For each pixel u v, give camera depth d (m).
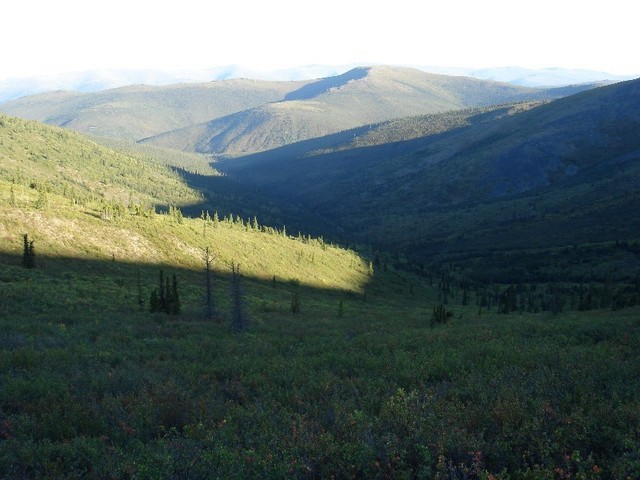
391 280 170.12
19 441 8.02
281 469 6.57
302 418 9.05
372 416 9.05
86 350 18.91
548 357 15.08
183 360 18.19
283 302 87.38
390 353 18.91
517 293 155.25
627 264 184.25
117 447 7.87
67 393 11.08
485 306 123.81
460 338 23.42
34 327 27.30
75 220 100.75
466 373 13.12
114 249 96.19
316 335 32.66
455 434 7.39
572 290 148.75
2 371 14.28
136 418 9.54
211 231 135.88
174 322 40.28
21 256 75.75
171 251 108.50
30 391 11.58
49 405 10.44
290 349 21.84
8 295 43.97
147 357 19.20
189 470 6.73
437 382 12.56
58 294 50.91
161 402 10.64
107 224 107.06
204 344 23.78
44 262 76.31
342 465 6.78
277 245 153.00
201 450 7.31
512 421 8.30
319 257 159.50
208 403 10.82
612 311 49.16
